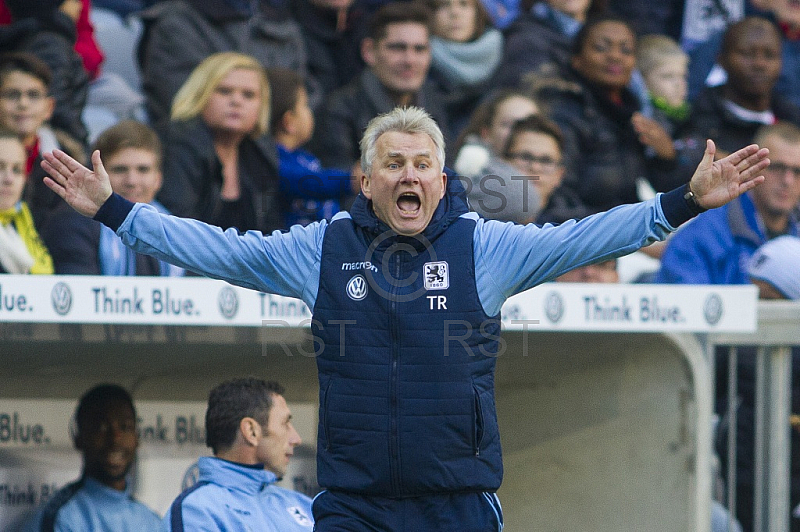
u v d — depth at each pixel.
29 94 17.66
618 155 22.33
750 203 20.95
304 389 16.62
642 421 17.12
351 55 22.83
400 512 9.09
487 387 9.18
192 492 12.59
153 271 16.28
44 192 17.52
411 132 9.18
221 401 12.91
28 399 15.05
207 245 9.37
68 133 18.95
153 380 15.74
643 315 14.70
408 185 9.02
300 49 21.91
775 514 16.86
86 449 15.30
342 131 21.23
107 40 22.41
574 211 20.48
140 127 17.14
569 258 9.02
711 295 14.95
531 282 9.23
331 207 18.39
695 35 27.47
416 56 21.27
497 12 25.50
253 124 18.58
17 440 14.94
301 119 19.91
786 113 25.34
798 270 18.25
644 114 24.84
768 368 16.89
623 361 17.22
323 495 9.34
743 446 17.59
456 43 22.75
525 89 22.20
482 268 9.17
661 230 8.79
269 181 18.58
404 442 8.94
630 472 17.27
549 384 18.17
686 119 25.08
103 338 13.77
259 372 16.30
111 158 16.89
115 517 15.30
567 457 18.06
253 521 12.55
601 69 22.39
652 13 27.38
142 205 9.35
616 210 8.91
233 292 13.43
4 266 15.44
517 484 18.53
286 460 13.30
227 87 18.27
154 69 20.62
